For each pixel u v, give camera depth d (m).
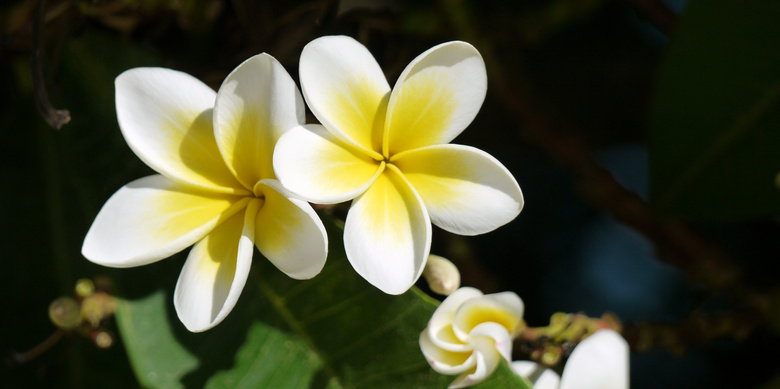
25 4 0.59
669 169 0.60
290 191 0.48
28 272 0.57
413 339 0.52
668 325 0.58
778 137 0.58
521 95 0.63
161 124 0.50
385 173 0.50
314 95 0.49
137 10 0.58
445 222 0.49
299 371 0.53
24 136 0.58
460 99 0.50
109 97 0.57
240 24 0.59
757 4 0.57
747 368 0.63
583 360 0.47
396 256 0.49
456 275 0.52
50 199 0.57
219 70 0.58
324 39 0.49
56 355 0.57
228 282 0.49
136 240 0.49
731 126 0.59
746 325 0.59
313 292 0.53
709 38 0.58
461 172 0.49
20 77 0.61
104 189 0.57
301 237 0.48
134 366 0.53
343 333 0.53
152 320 0.54
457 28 0.62
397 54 0.61
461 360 0.50
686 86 0.59
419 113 0.50
